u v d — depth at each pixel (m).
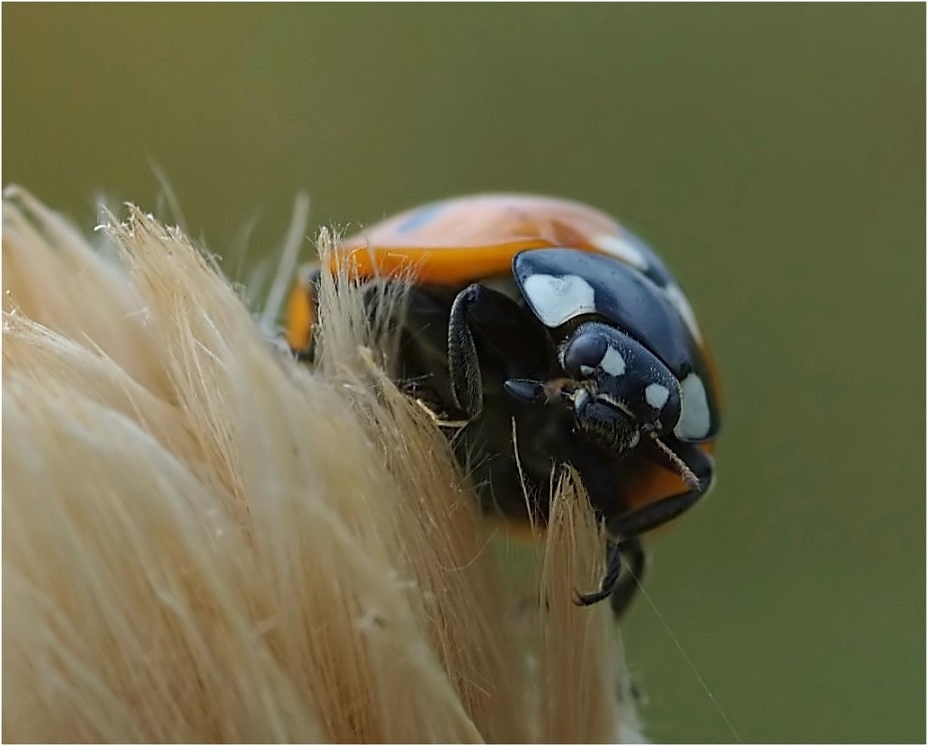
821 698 0.06
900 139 0.07
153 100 0.06
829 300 0.07
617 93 0.07
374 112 0.07
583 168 0.07
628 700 0.05
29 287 0.05
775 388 0.07
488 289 0.05
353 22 0.07
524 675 0.05
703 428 0.05
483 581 0.05
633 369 0.05
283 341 0.05
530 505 0.05
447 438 0.05
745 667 0.06
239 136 0.06
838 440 0.07
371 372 0.05
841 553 0.06
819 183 0.07
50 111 0.06
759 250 0.07
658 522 0.05
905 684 0.06
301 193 0.06
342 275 0.05
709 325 0.07
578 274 0.05
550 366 0.05
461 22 0.07
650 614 0.06
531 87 0.07
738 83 0.07
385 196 0.07
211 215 0.06
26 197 0.05
